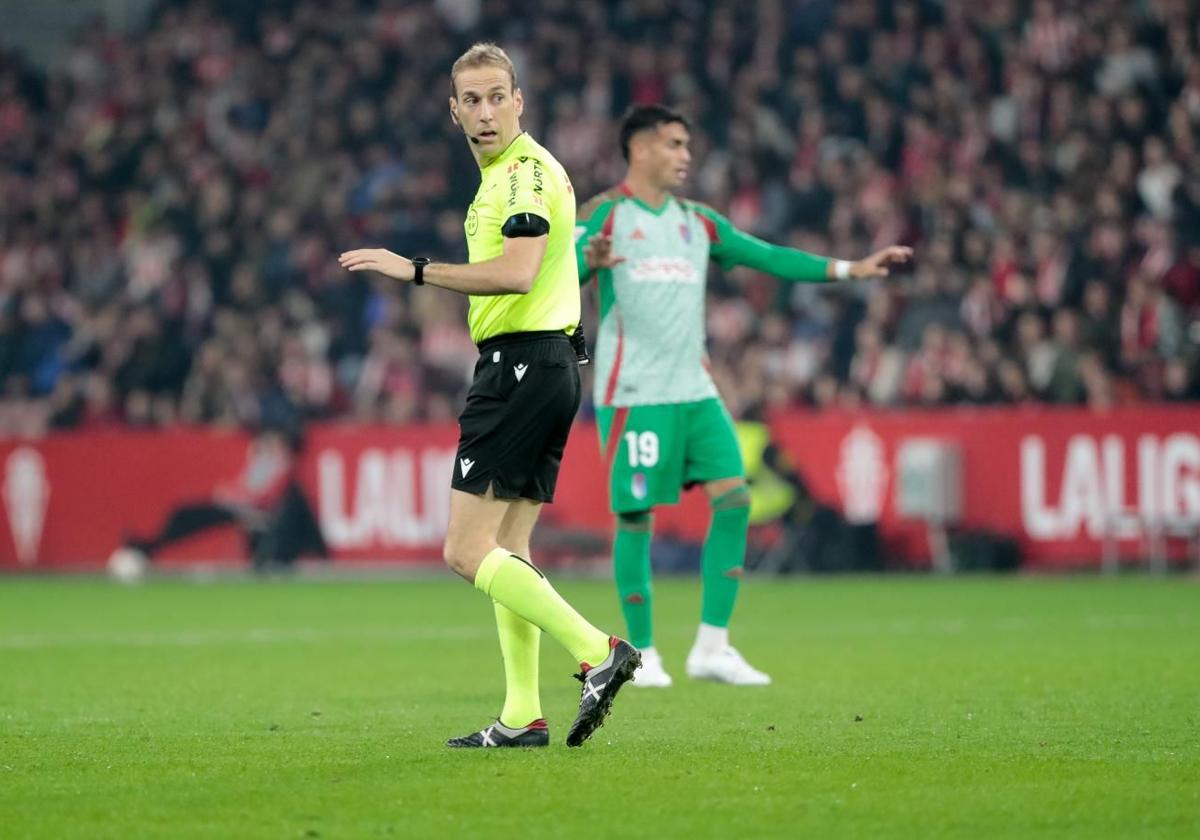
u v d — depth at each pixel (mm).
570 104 81062
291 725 24031
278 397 71875
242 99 88750
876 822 16219
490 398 20891
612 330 31281
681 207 31703
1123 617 43844
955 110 75812
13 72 93750
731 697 27688
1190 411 59781
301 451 67500
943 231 69000
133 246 82438
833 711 25391
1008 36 78438
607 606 49594
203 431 68438
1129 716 24438
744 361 64125
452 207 80625
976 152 74375
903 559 62406
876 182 73438
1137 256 67750
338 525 67062
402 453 66500
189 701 27484
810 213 74188
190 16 93375
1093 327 64188
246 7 92938
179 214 82938
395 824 16156
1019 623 42375
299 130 85812
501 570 20719
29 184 88188
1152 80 76375
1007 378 63375
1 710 26266
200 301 78500
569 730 22406
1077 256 67000
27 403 76812
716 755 20438
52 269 83062
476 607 50656
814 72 79312
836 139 76938
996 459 61688
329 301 76438
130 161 87188
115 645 38844
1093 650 35281
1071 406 62656
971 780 18531
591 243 29578
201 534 68188
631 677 20547
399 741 22062
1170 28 76562
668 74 82250
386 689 29344
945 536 61938
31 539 69750
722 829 15914
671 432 30734
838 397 65688
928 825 16094
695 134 78812
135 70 92125
